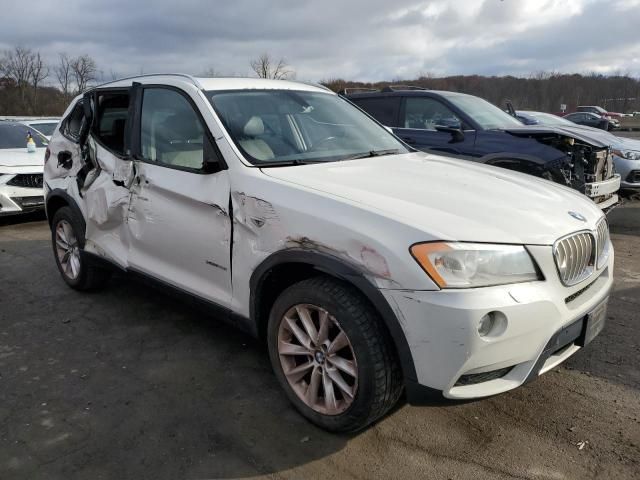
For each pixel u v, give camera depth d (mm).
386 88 7852
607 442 2672
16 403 3086
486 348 2289
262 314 3041
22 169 7672
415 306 2305
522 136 6406
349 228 2500
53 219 4914
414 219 2439
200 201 3197
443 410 2963
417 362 2352
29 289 4977
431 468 2514
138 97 3895
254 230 2906
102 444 2709
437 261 2293
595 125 31188
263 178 2941
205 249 3230
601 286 2924
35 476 2482
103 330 4059
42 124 10992
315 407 2795
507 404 3014
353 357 2537
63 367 3508
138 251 3836
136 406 3041
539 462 2541
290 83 4168
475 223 2473
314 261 2602
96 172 4168
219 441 2727
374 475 2475
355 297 2537
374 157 3619
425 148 6895
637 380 3238
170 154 3543
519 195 2975
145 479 2465
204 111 3363
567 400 3041
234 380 3314
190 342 3840
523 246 2439
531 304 2361
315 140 3668
